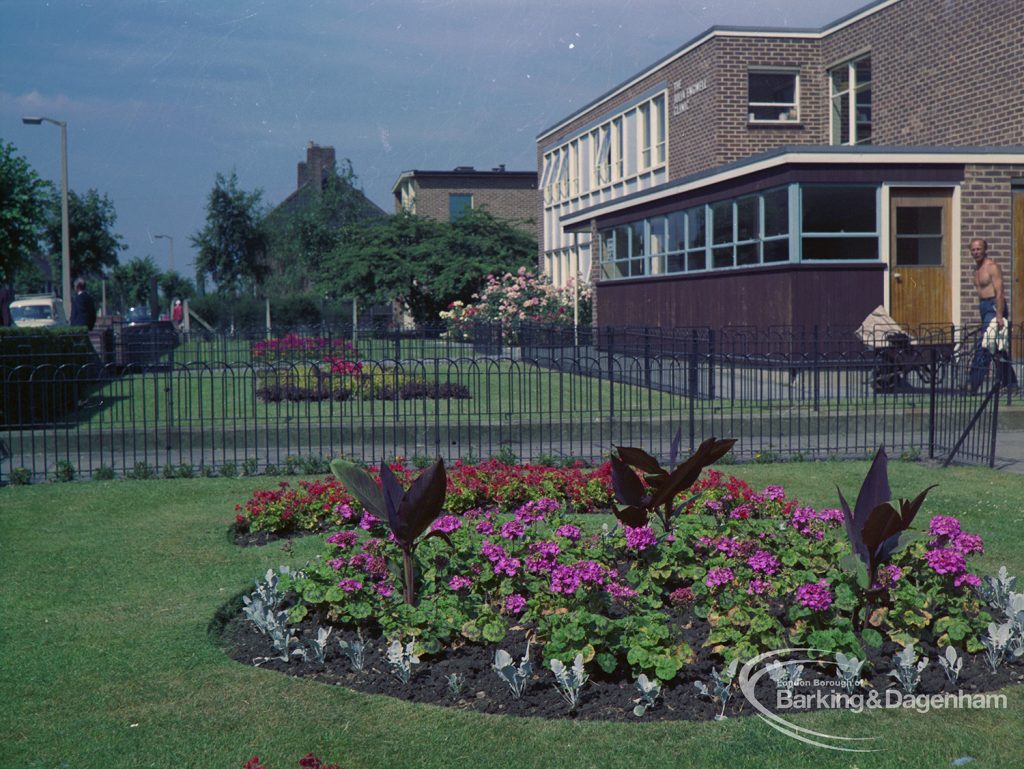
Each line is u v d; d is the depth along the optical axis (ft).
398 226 135.13
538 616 16.47
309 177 233.96
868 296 54.19
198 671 16.30
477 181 174.60
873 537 15.92
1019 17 61.21
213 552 23.71
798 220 53.78
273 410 48.55
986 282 48.03
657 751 13.39
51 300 104.68
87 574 21.97
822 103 82.89
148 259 241.55
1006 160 54.85
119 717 14.67
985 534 24.47
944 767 12.94
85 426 42.50
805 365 46.85
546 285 102.94
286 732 14.10
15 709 14.97
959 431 40.86
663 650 15.08
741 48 81.82
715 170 61.05
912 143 71.46
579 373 41.32
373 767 13.15
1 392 43.06
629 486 18.88
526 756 13.33
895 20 72.49
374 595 17.49
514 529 18.83
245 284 201.98
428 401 51.16
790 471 34.12
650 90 95.30
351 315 152.66
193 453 39.40
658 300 71.46
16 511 28.60
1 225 110.93
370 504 17.61
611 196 108.68
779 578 17.65
